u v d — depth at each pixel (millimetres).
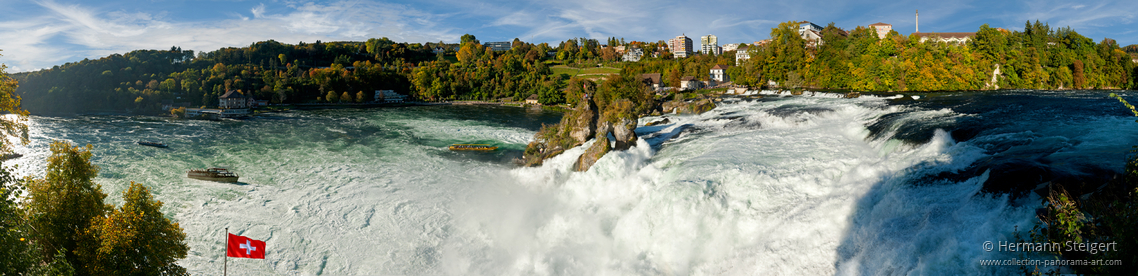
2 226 19312
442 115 135875
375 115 135750
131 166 58000
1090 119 39469
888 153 35625
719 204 30359
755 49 137250
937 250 19609
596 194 41281
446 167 56312
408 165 57688
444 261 31500
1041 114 44375
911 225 22141
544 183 47156
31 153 69688
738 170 34344
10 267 18812
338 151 68000
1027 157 25312
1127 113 43406
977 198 21578
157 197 44250
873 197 26438
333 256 32188
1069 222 15930
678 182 33156
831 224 25766
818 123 54250
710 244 28781
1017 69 116312
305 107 179625
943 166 27484
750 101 90312
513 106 181375
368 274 29891
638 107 87438
